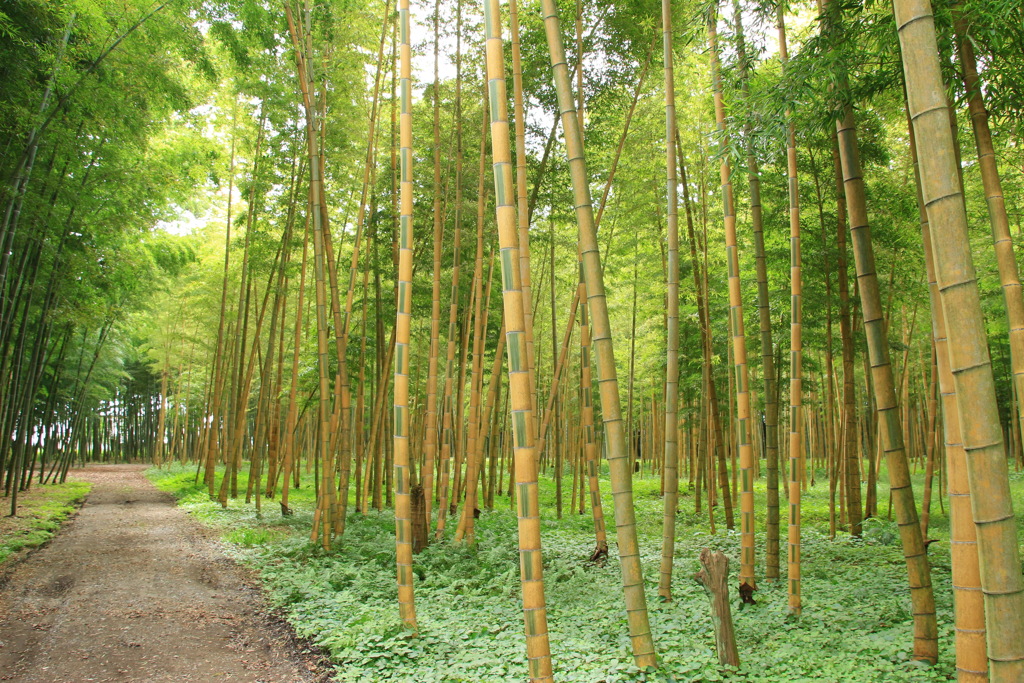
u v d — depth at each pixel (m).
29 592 6.77
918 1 2.24
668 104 6.05
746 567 6.41
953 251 2.20
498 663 4.51
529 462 3.75
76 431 21.70
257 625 5.70
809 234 8.91
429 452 8.94
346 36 9.76
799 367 6.21
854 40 4.61
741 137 4.94
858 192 4.75
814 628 5.19
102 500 15.98
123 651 5.05
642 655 4.24
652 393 19.72
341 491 9.48
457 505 11.95
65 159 9.45
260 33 9.21
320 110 9.90
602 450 20.50
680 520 12.08
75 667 4.72
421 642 5.00
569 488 17.78
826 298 9.46
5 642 5.24
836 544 8.81
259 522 11.47
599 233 11.83
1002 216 3.70
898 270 9.45
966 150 6.96
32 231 9.05
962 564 3.23
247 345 20.75
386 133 11.48
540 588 3.73
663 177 10.15
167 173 10.95
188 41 8.88
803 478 16.39
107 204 10.53
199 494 16.16
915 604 4.43
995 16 3.72
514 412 3.79
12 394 11.23
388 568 7.66
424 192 10.64
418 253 11.12
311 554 8.33
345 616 5.78
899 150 9.23
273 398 15.64
